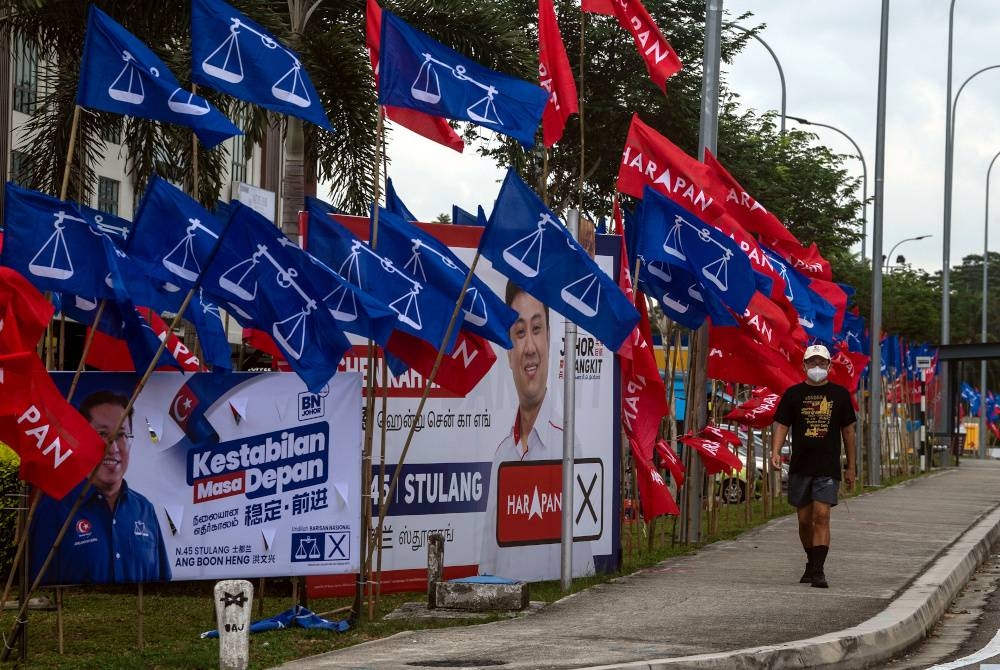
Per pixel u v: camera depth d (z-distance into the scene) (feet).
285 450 32.17
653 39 46.39
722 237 45.60
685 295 49.21
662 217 45.93
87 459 27.50
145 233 30.35
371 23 36.73
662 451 49.65
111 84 30.53
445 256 35.12
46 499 30.01
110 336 33.83
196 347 45.70
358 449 32.83
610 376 43.16
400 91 33.65
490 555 40.50
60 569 30.09
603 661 27.27
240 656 25.86
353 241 33.71
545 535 41.57
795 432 40.22
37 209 27.96
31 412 27.09
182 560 31.14
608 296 35.60
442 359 35.81
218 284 29.48
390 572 39.17
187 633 34.17
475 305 34.68
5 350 26.73
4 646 30.63
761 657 28.07
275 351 37.83
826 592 38.32
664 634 30.91
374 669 26.50
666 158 49.44
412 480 39.47
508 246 34.78
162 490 31.01
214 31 31.60
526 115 34.81
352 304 30.53
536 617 33.81
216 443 31.53
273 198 41.01
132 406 30.66
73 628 34.81
